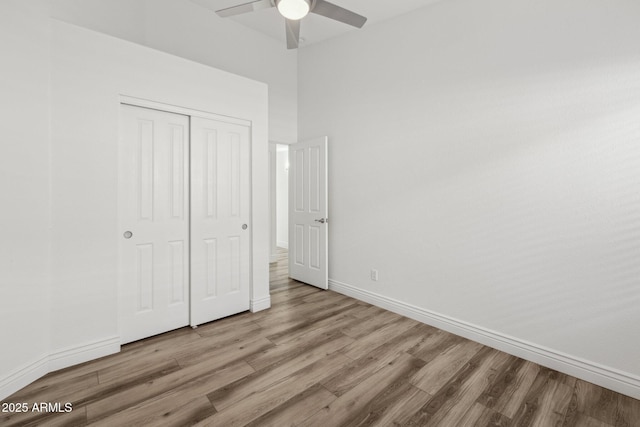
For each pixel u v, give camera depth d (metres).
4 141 1.71
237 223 2.95
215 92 2.73
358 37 3.37
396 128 3.03
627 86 1.81
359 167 3.40
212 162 2.75
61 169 1.98
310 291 3.76
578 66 1.98
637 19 1.78
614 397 1.80
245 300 3.04
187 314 2.67
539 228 2.16
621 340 1.86
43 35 1.89
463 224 2.56
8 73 1.72
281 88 4.02
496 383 1.92
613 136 1.87
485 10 2.39
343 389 1.83
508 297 2.32
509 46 2.27
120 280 2.29
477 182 2.47
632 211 1.82
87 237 2.09
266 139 3.12
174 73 2.48
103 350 2.16
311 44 3.91
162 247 2.51
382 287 3.22
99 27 2.53
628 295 1.84
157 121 2.45
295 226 4.19
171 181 2.54
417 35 2.84
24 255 1.81
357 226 3.45
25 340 1.82
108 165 2.17
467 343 2.46
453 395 1.79
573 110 2.00
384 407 1.68
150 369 2.01
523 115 2.21
